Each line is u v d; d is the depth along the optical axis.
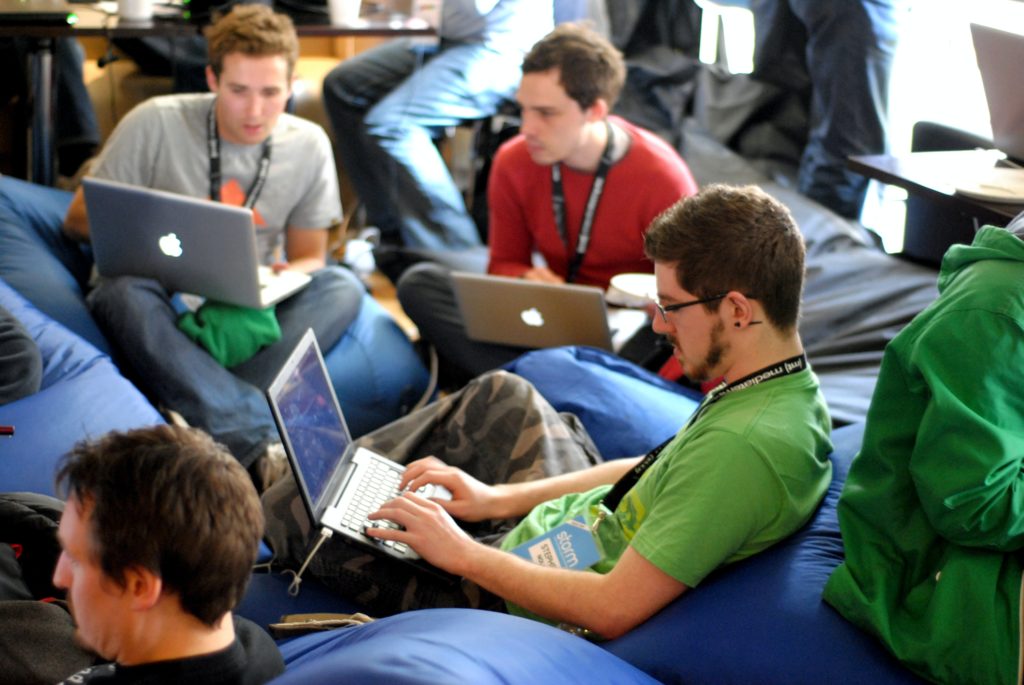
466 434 2.22
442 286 3.20
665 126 4.50
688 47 4.52
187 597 1.20
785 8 3.98
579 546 1.80
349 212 4.22
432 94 3.87
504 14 3.95
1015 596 1.45
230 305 2.81
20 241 2.93
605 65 2.79
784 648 1.53
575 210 2.99
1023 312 1.42
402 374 3.09
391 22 3.50
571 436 2.23
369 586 1.92
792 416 1.66
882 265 3.39
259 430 2.70
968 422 1.40
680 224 1.68
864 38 3.57
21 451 2.11
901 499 1.53
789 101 4.13
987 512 1.42
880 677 1.48
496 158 3.10
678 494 1.62
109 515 1.17
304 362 2.02
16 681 1.43
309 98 4.33
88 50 4.51
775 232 1.64
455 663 1.29
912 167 2.54
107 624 1.21
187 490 1.19
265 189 3.01
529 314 2.87
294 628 1.77
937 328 1.45
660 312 1.73
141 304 2.70
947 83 3.72
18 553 1.71
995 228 1.52
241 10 2.87
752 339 1.67
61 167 4.22
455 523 1.90
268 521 2.05
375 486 2.04
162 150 2.94
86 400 2.29
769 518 1.63
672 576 1.59
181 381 2.67
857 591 1.52
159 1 3.55
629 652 1.61
